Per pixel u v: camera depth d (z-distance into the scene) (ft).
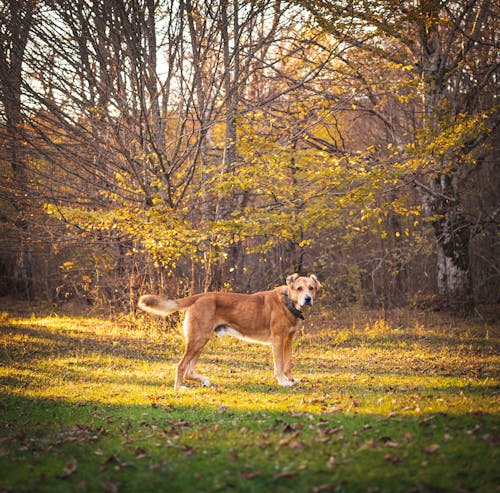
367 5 41.86
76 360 33.91
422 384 24.67
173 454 15.26
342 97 49.55
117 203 45.73
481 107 52.11
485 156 61.41
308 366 32.45
